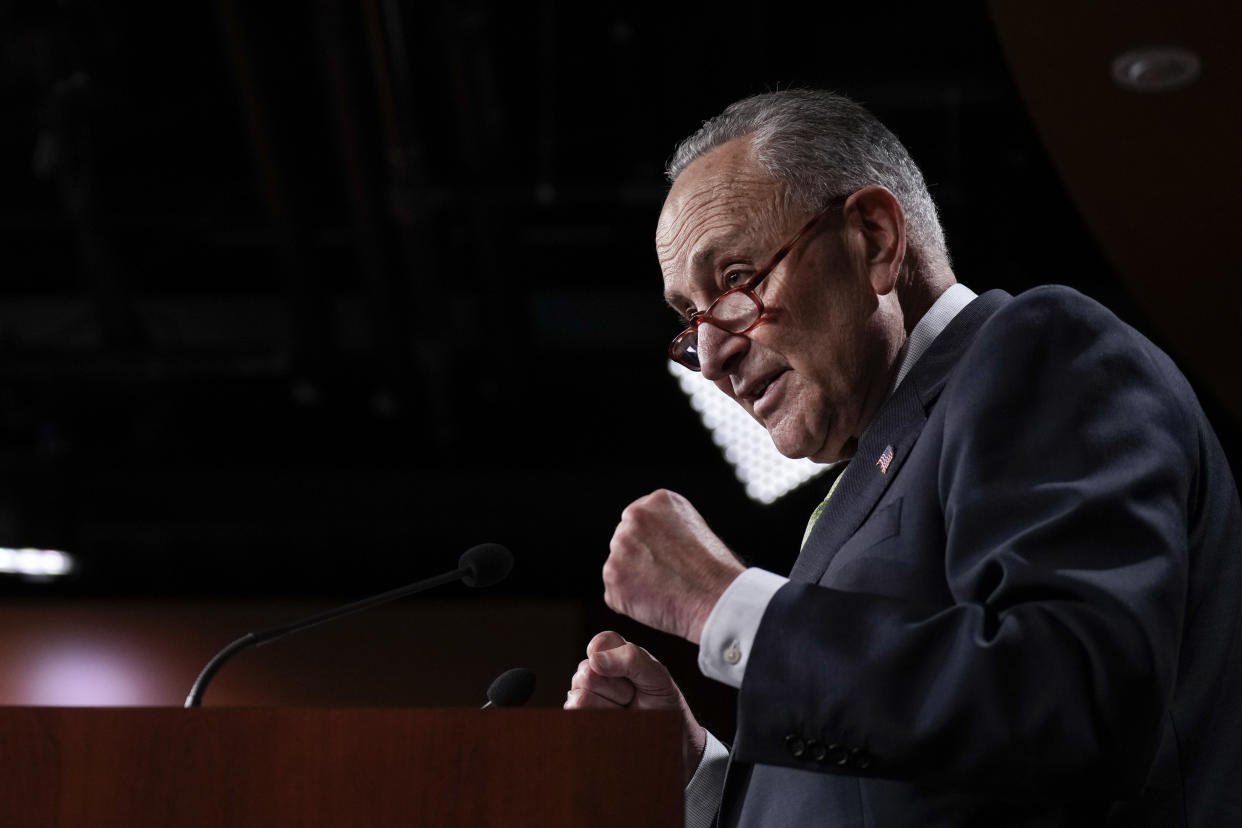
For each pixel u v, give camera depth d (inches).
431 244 436.8
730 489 519.8
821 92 134.7
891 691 95.6
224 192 450.3
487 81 402.3
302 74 437.1
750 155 129.6
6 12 394.6
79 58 402.6
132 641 484.1
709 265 128.5
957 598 101.3
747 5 401.1
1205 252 331.6
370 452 544.1
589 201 423.2
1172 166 304.7
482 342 476.4
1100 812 102.1
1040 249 430.0
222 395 524.1
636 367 489.7
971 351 111.4
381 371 473.7
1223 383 383.9
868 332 125.8
